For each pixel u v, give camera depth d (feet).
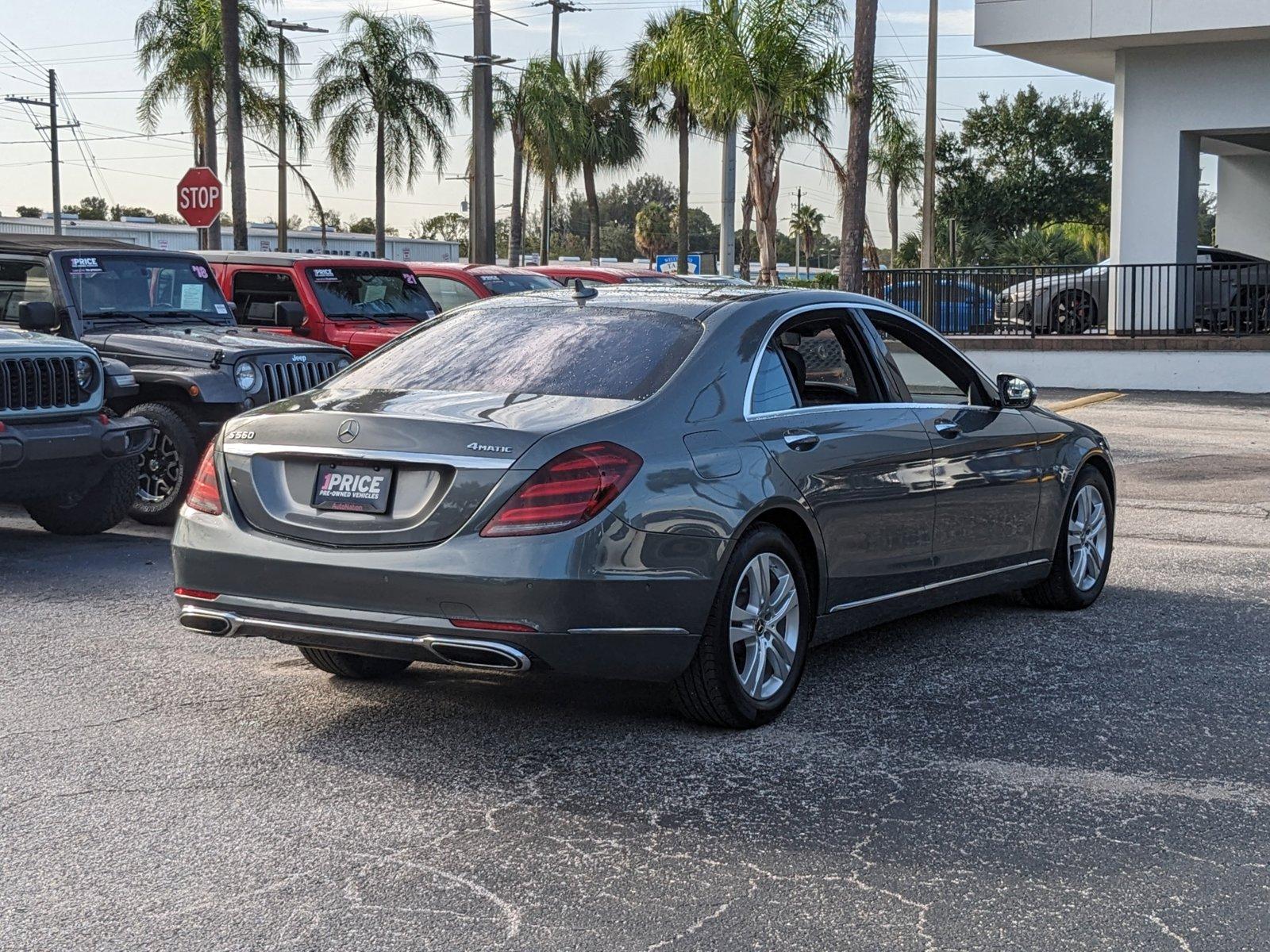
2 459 25.96
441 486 15.26
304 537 15.88
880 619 19.83
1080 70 82.69
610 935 11.60
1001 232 214.48
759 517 17.17
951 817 14.35
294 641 16.21
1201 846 13.62
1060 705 18.44
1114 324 74.74
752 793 15.03
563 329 18.29
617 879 12.73
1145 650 21.50
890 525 19.31
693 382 16.90
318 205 164.96
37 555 29.09
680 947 11.37
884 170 180.75
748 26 78.07
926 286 79.00
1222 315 73.82
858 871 12.95
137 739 16.76
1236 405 63.93
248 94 120.57
